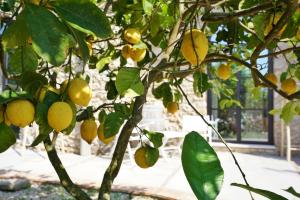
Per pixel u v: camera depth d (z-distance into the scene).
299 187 5.14
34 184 4.99
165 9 1.54
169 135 6.99
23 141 7.62
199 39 0.99
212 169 0.61
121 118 1.41
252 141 8.48
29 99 0.85
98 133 1.48
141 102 1.43
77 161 6.90
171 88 2.28
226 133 8.67
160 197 4.38
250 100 8.52
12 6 0.78
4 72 1.10
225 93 3.05
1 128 0.86
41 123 0.83
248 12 1.17
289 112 1.82
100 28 0.76
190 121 7.59
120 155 1.51
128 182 5.11
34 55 1.11
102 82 7.65
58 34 0.71
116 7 1.87
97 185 4.80
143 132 1.63
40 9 0.72
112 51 2.16
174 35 1.52
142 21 1.89
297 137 7.71
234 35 1.97
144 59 1.93
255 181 5.45
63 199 4.36
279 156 7.70
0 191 4.63
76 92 0.87
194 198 4.26
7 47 0.91
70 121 0.83
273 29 1.24
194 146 0.65
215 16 1.18
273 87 1.38
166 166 6.45
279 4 1.20
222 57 1.53
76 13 0.76
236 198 4.44
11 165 6.13
